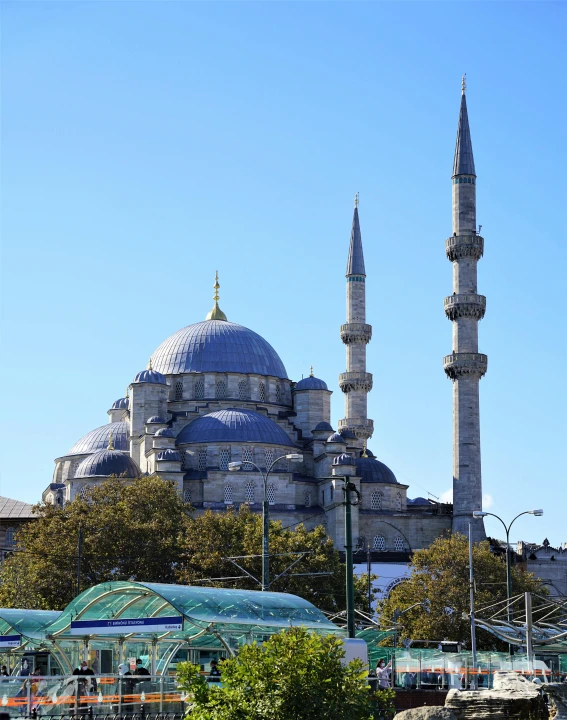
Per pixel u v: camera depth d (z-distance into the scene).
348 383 172.12
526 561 158.50
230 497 144.12
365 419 171.62
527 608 76.75
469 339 154.50
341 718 39.97
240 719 39.47
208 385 159.50
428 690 65.81
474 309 154.50
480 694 45.19
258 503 144.50
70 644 65.62
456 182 159.25
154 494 119.81
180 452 147.12
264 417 152.75
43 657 66.12
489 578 115.75
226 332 164.75
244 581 108.12
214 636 60.47
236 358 161.62
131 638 61.34
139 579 111.50
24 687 46.19
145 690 48.00
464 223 157.88
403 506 155.62
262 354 164.38
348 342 174.12
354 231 177.50
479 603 111.50
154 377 152.62
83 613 58.97
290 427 159.88
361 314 174.62
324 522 146.38
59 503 150.88
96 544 111.56
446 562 116.56
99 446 161.00
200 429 148.88
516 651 107.94
